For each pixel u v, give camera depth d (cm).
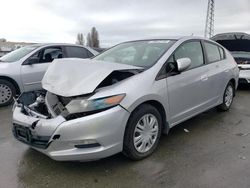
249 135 446
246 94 782
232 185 297
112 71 332
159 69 377
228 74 543
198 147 397
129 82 340
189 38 461
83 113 310
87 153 307
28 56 686
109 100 314
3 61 692
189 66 414
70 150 307
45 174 328
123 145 336
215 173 322
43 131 315
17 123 348
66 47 757
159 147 396
